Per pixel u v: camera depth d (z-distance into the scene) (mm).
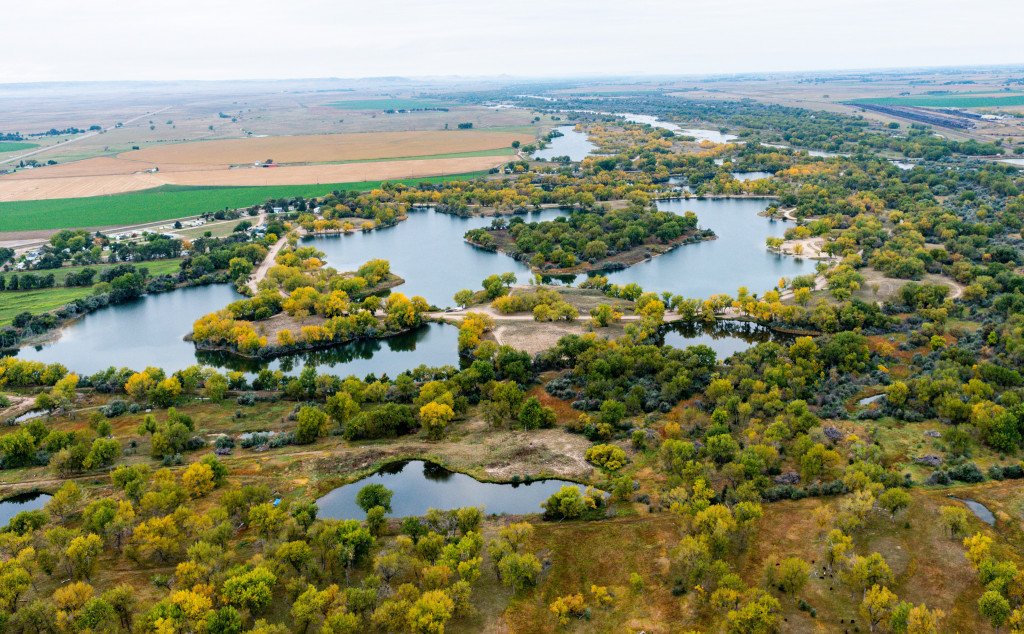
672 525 133125
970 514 131250
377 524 132250
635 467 159000
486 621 108688
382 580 115312
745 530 125250
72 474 160000
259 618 107438
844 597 109750
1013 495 136250
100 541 120438
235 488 150375
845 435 165625
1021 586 106250
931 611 103625
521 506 148250
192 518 128500
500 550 120250
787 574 108562
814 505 136875
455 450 169500
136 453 170250
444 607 103500
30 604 105250
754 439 162875
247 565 117750
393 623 104500
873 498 132750
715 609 108125
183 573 111812
